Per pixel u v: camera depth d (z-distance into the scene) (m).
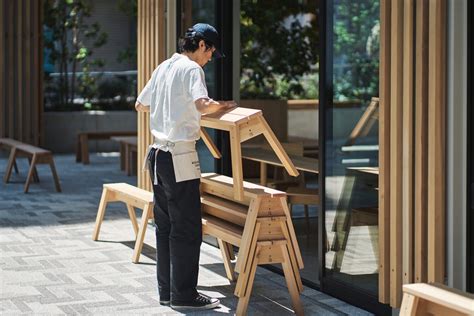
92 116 17.66
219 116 5.90
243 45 14.18
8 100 16.17
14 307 6.16
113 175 13.95
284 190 8.96
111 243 8.45
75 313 6.02
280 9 14.06
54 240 8.59
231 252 7.31
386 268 5.76
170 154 5.90
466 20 5.25
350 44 6.22
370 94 6.05
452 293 4.51
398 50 5.54
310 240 8.63
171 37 8.95
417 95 5.43
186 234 6.01
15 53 16.20
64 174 14.02
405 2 5.46
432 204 5.33
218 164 8.29
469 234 5.32
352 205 6.26
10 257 7.79
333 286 6.46
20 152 13.39
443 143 5.34
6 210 10.41
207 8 8.44
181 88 5.83
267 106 12.11
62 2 18.59
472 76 5.26
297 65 14.30
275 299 6.42
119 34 20.20
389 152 5.71
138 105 6.28
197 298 6.12
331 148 6.46
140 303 6.28
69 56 18.59
